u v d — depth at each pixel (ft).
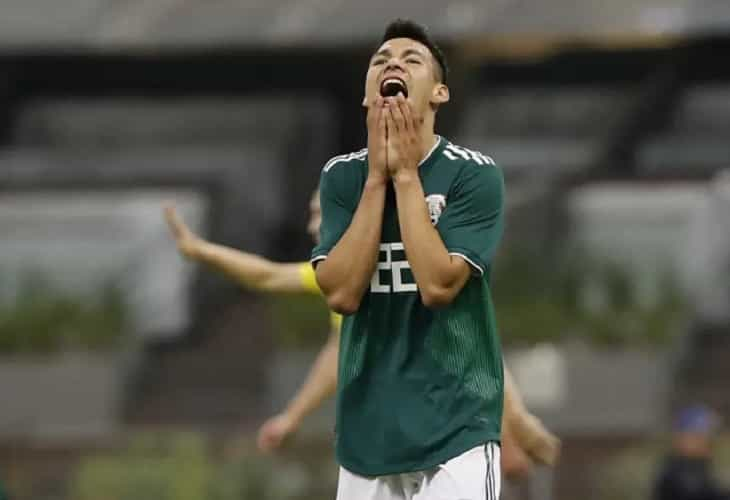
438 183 61.52
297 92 295.28
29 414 209.46
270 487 178.81
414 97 61.52
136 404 214.48
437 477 60.59
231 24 242.99
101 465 182.39
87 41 245.04
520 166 256.73
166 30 244.22
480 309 61.93
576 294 203.51
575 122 281.33
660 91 275.18
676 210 227.61
